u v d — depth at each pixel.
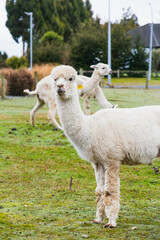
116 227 4.88
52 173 7.87
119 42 40.34
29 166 8.29
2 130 11.38
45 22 61.12
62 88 4.70
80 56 40.38
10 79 21.41
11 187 6.96
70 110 4.87
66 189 6.86
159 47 55.75
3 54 58.81
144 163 5.06
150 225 4.99
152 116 4.99
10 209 5.66
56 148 9.77
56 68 4.93
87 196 6.46
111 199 4.82
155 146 4.90
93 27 42.97
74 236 4.55
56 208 5.77
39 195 6.52
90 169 8.20
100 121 4.96
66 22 62.75
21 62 39.47
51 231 4.73
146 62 41.34
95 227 4.89
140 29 57.81
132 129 4.87
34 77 21.97
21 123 12.53
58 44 45.03
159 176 7.73
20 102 18.58
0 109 16.02
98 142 4.86
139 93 21.81
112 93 21.56
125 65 41.16
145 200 6.25
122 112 5.06
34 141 10.40
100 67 10.19
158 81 33.34
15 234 4.63
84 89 10.27
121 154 4.85
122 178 7.56
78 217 5.33
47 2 60.88
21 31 62.19
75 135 4.89
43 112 15.38
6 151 9.38
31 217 5.29
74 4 65.12
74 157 9.05
